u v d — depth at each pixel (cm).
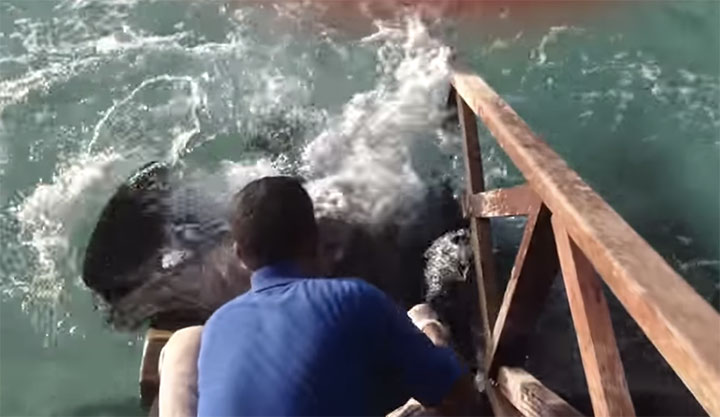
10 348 460
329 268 452
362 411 242
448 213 487
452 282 452
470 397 265
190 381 305
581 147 586
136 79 633
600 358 252
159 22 683
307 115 586
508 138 339
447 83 571
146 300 448
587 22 675
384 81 616
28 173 554
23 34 671
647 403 392
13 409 435
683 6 683
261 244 256
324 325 241
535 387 341
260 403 237
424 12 676
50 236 499
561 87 630
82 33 673
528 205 326
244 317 248
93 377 443
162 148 564
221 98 612
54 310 470
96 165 551
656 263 209
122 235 472
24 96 617
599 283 258
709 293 484
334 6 686
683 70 639
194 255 454
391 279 453
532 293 343
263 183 261
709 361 166
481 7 675
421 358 254
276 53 652
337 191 498
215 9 692
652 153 577
